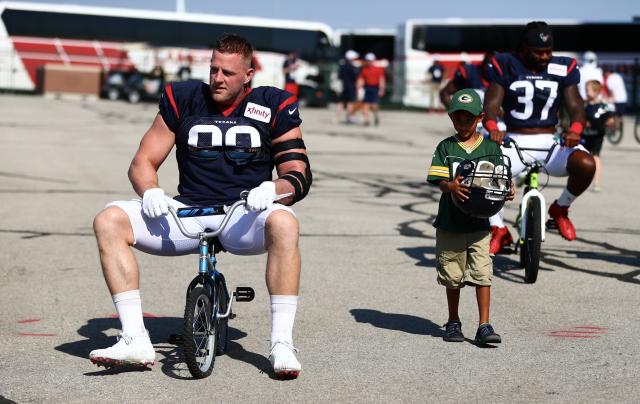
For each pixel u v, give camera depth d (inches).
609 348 302.7
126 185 732.7
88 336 314.7
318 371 274.8
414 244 498.3
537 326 331.3
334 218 583.5
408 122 1784.0
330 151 1104.2
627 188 787.4
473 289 391.5
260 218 267.4
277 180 272.5
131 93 2138.3
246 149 279.7
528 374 273.3
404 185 776.3
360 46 2625.5
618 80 1286.9
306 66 2480.3
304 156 283.0
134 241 270.4
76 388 257.1
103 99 2223.2
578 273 428.8
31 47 2397.9
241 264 437.4
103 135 1223.5
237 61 274.8
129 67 2423.7
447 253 308.2
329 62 2475.4
